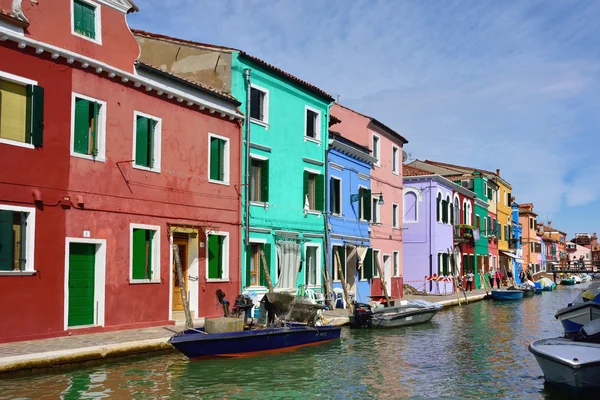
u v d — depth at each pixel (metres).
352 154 26.72
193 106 17.75
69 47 14.14
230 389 10.70
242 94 19.88
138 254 15.73
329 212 24.55
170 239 16.69
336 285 24.92
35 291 13.05
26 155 13.02
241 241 19.52
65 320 13.66
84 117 14.34
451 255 39.38
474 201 45.50
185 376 11.45
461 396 10.69
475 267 45.19
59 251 13.61
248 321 15.69
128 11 15.91
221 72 20.03
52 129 13.59
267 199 20.84
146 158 16.11
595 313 15.70
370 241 28.39
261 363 13.11
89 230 14.37
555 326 21.64
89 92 14.52
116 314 14.95
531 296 43.41
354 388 11.10
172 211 16.86
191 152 17.66
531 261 72.38
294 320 15.84
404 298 31.61
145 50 21.12
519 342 17.31
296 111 22.69
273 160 21.30
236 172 19.48
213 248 18.38
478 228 46.28
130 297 15.37
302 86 22.91
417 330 19.80
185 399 9.91
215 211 18.47
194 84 17.56
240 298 15.88
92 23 14.89
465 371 12.86
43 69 13.45
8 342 12.42
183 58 20.66
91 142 14.62
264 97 21.08
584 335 12.62
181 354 13.33
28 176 13.04
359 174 27.45
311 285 23.03
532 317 25.20
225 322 13.65
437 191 36.78
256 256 20.55
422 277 36.16
